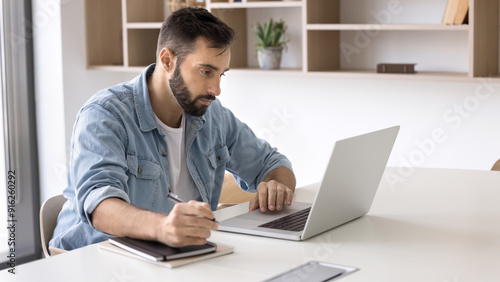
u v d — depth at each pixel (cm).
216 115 211
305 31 302
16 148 361
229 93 364
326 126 339
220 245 137
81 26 364
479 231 149
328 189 141
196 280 116
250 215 165
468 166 307
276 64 323
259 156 219
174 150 197
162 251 128
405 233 148
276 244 140
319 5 309
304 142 346
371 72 302
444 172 221
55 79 359
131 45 356
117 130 175
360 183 155
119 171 162
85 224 183
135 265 125
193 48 173
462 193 190
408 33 311
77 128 174
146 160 185
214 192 213
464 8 272
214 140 208
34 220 370
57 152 364
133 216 137
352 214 159
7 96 353
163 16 372
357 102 329
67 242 184
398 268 123
